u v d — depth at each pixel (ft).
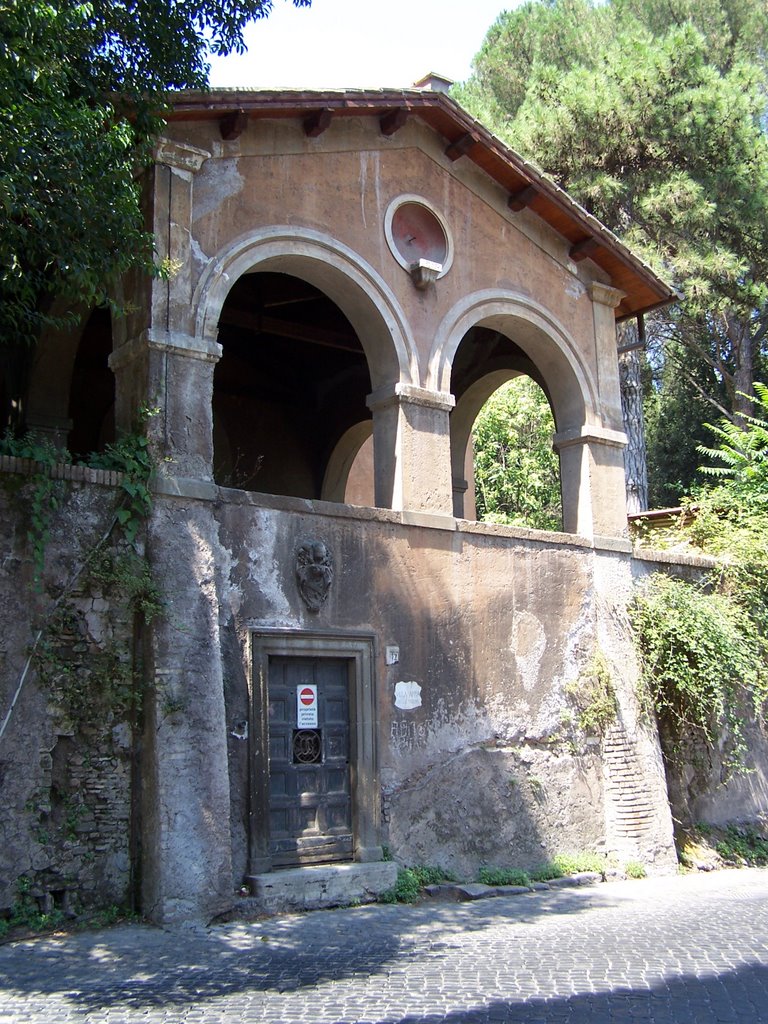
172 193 32.58
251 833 30.73
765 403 65.46
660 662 43.34
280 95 34.35
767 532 50.72
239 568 32.04
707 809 45.44
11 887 26.35
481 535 38.93
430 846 35.09
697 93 65.62
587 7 88.43
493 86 86.63
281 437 56.29
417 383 38.01
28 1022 19.61
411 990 22.06
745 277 70.49
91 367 49.11
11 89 24.38
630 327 69.26
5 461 27.58
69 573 28.43
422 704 35.96
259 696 31.73
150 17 29.43
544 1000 21.35
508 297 41.86
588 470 43.47
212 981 22.65
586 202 67.56
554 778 39.14
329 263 36.35
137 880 28.32
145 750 28.68
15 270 27.37
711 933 28.27
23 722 27.14
